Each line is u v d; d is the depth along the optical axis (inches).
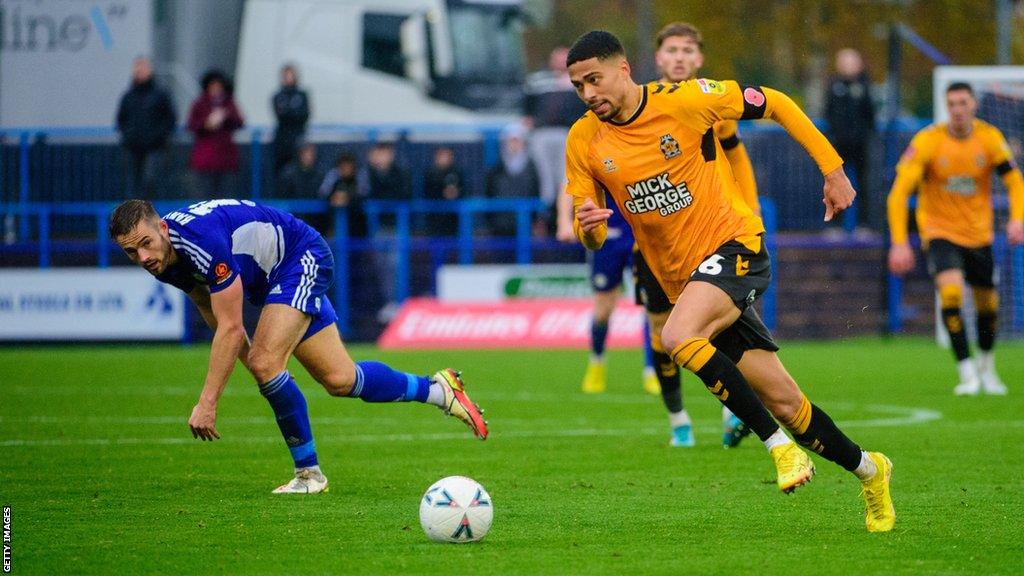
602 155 867.4
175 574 709.3
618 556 748.6
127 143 2790.4
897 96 2805.1
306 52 2930.6
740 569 713.6
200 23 2974.9
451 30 2977.4
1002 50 3378.4
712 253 854.5
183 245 872.9
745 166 1066.7
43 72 2989.7
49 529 840.9
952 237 1736.0
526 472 1095.0
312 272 947.3
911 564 725.9
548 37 6550.2
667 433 1364.4
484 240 2785.4
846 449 809.5
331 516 884.6
